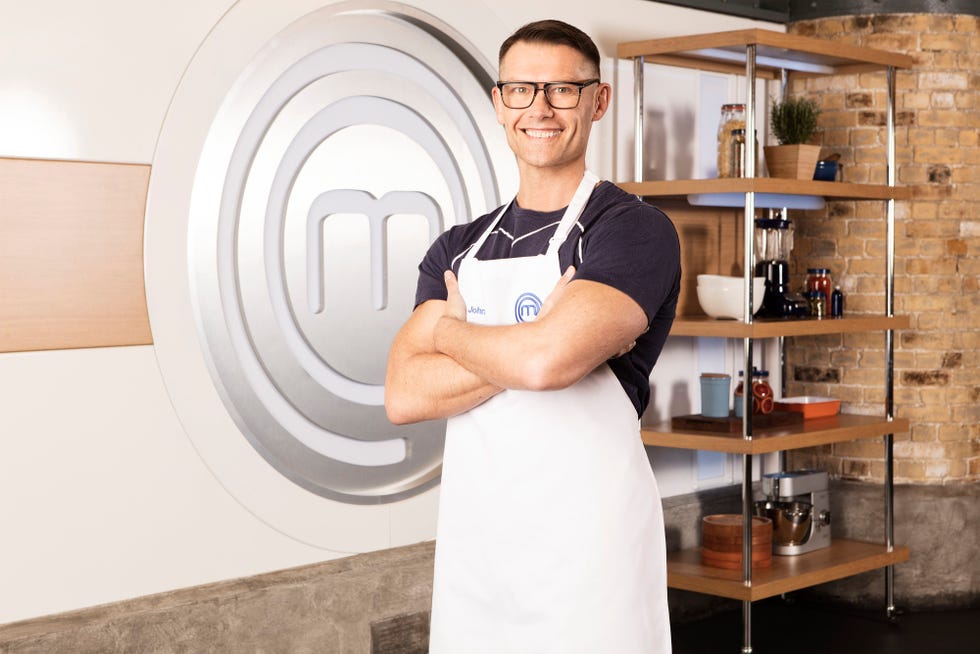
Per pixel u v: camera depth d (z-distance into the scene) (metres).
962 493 4.54
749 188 3.70
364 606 3.39
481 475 1.98
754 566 4.00
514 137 1.95
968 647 4.07
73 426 2.87
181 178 3.04
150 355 3.00
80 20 2.84
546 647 1.91
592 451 1.92
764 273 4.17
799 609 4.59
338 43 3.44
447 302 2.01
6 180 2.74
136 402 2.98
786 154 4.01
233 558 3.19
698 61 4.32
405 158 3.67
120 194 2.93
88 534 2.90
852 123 4.55
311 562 3.37
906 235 4.52
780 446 3.84
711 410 4.08
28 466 2.80
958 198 4.53
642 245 1.83
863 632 4.26
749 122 3.75
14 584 2.78
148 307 2.99
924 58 4.49
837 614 4.51
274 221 3.36
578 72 1.92
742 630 4.27
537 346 1.79
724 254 4.53
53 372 2.83
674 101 4.37
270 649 3.18
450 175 3.79
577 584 1.89
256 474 3.24
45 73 2.79
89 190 2.87
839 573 4.06
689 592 4.41
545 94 1.91
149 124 2.97
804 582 3.93
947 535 4.53
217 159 3.18
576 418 1.92
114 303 2.93
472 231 2.14
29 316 2.79
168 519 3.05
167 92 3.00
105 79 2.89
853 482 4.60
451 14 3.63
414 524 3.62
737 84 4.61
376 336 3.62
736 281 3.98
